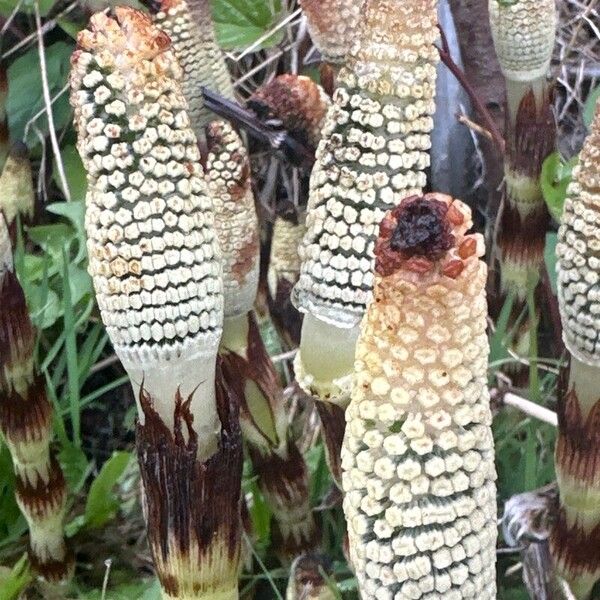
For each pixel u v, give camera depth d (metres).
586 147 0.18
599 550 0.23
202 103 0.26
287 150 0.25
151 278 0.17
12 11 0.45
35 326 0.33
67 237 0.37
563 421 0.21
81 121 0.16
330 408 0.21
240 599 0.27
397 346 0.12
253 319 0.25
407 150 0.17
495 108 0.40
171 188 0.16
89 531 0.31
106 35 0.16
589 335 0.19
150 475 0.19
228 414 0.19
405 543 0.13
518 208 0.33
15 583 0.28
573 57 0.48
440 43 0.37
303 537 0.27
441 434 0.13
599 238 0.18
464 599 0.14
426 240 0.12
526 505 0.25
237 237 0.23
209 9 0.26
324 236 0.18
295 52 0.43
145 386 0.18
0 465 0.31
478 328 0.12
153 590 0.26
